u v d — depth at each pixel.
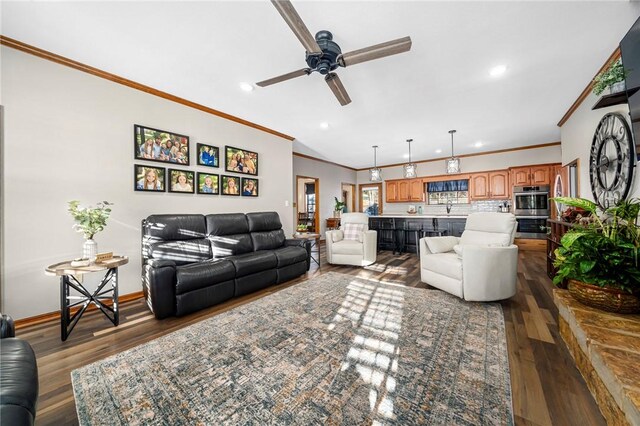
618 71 1.90
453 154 6.58
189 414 1.22
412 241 5.72
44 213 2.36
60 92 2.44
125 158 2.86
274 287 3.30
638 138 1.70
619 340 1.29
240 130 4.11
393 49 1.73
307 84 2.87
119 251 2.81
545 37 2.10
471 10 1.80
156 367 1.60
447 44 2.17
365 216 4.86
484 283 2.50
